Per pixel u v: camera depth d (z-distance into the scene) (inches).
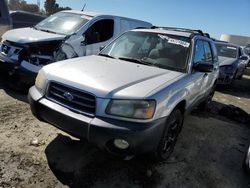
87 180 129.0
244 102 342.6
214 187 140.4
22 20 521.7
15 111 191.8
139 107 120.1
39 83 142.6
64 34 249.6
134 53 177.0
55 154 145.3
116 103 120.2
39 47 223.8
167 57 170.7
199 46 193.0
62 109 127.9
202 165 158.9
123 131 116.9
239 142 201.6
